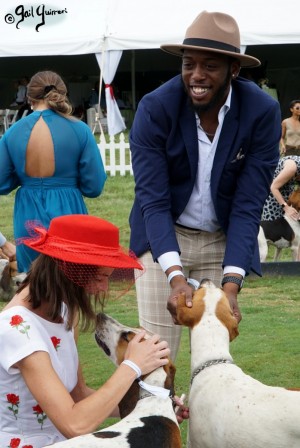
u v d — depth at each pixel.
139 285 4.97
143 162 4.65
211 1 19.33
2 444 3.63
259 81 24.94
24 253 6.02
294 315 8.41
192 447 4.25
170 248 4.59
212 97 4.44
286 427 3.74
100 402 3.48
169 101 4.57
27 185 6.11
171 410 3.62
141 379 3.67
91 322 3.69
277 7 19.20
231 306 4.53
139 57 26.84
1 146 6.13
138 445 3.39
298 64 26.75
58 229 3.60
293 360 6.78
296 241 10.71
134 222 4.93
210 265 4.94
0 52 19.14
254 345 7.20
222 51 4.34
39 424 3.67
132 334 3.85
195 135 4.57
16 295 3.75
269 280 10.23
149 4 19.53
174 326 4.98
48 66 26.77
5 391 3.61
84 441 3.37
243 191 4.70
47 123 6.05
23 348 3.50
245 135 4.60
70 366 3.75
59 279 3.57
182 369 6.55
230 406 3.95
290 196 10.81
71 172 6.15
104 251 3.58
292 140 16.28
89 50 19.06
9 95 26.89
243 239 4.66
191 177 4.65
